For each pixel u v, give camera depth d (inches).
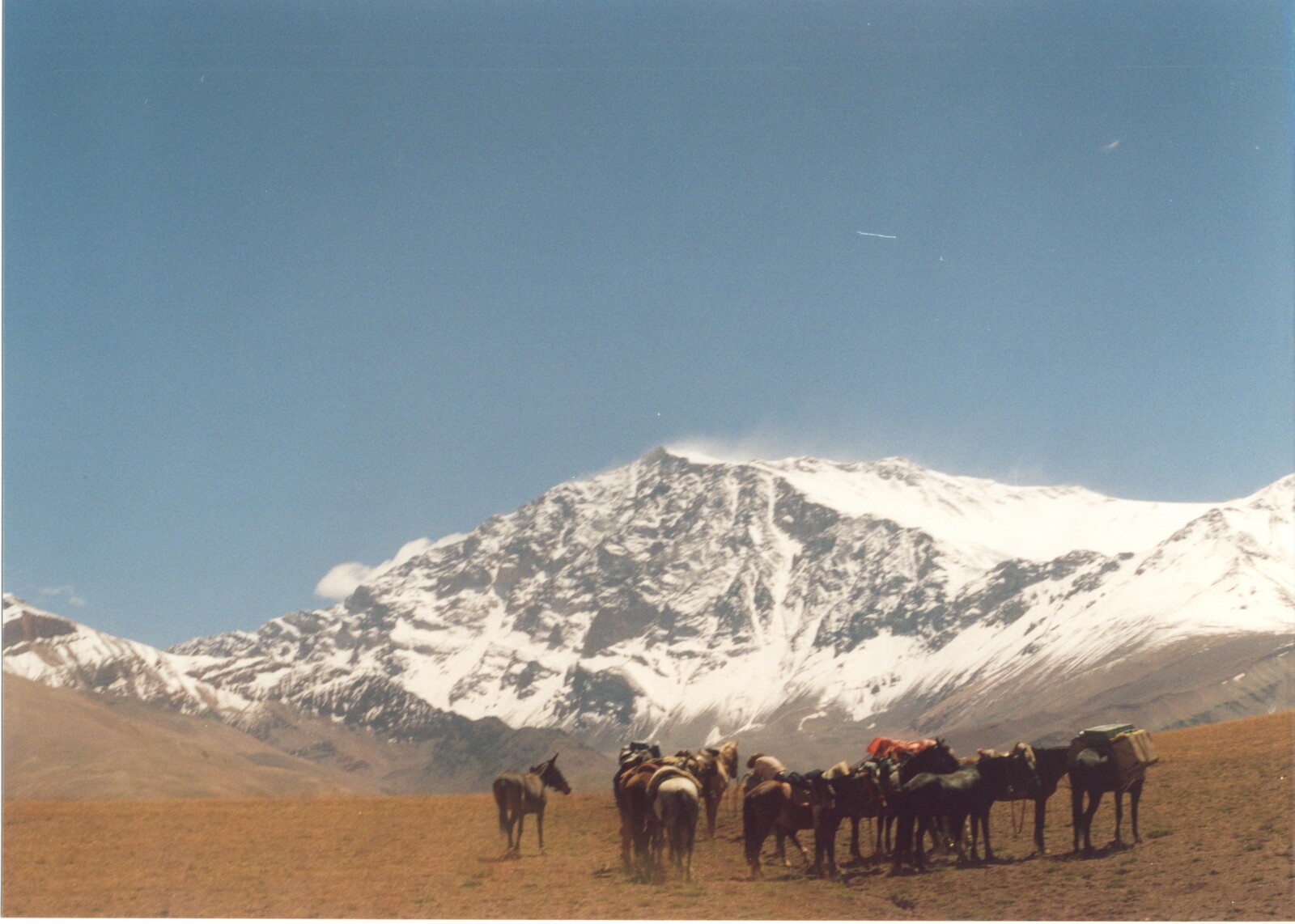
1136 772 1707.7
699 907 1471.5
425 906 1528.1
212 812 2586.1
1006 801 2041.1
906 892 1539.1
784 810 1647.4
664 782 1631.4
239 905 1588.3
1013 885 1552.7
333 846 2064.5
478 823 2338.8
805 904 1489.9
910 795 1649.9
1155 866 1598.2
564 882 1643.7
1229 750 2689.5
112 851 2021.4
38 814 2507.4
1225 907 1414.9
